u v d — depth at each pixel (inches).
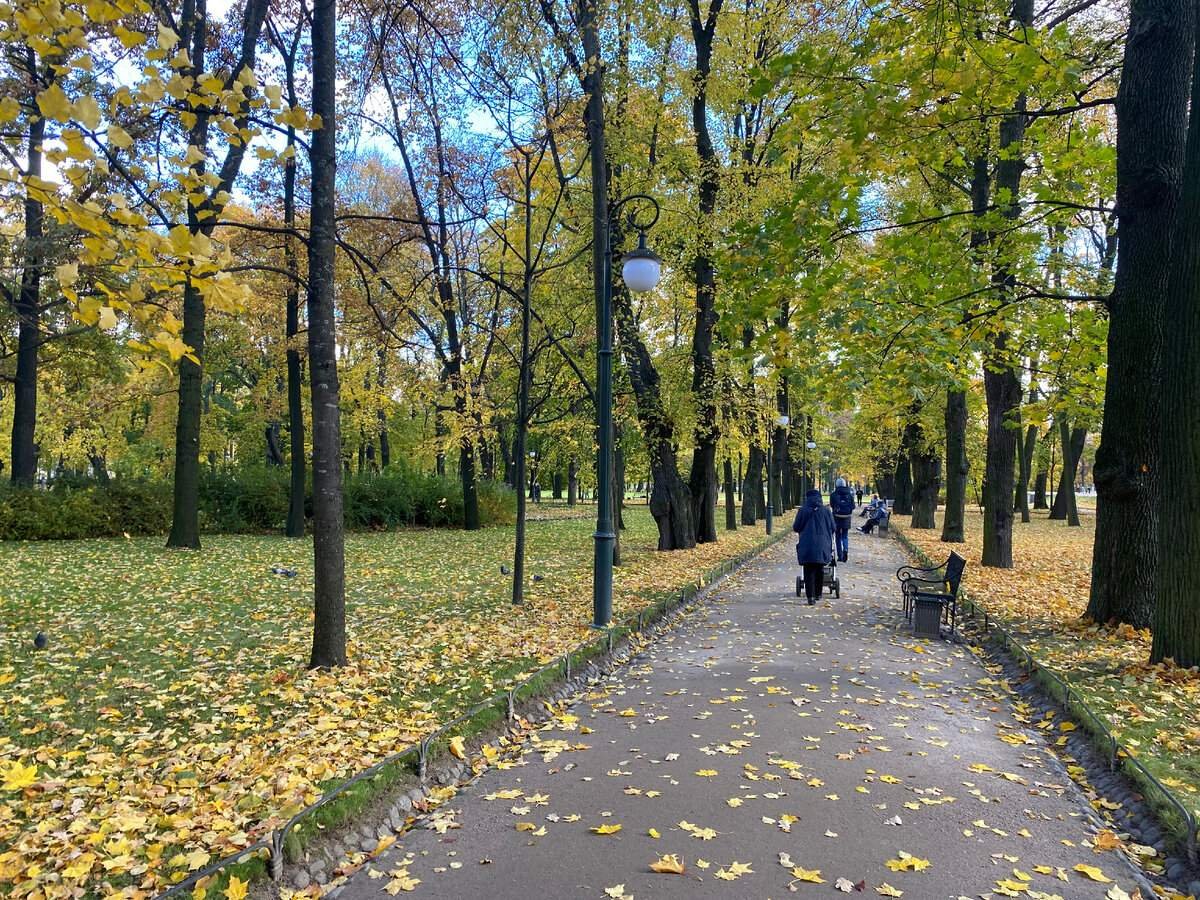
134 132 302.7
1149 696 238.1
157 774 176.4
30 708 219.1
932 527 1160.8
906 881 139.1
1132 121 326.0
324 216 270.1
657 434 753.0
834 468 2640.3
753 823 162.9
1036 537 1036.5
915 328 357.4
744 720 235.0
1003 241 390.3
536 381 867.4
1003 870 143.6
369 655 294.5
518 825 162.2
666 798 176.2
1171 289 275.9
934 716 240.5
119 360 931.3
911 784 184.5
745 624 402.9
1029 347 464.1
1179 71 318.3
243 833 141.4
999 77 307.1
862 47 299.3
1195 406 265.3
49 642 304.7
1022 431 1389.0
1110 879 140.6
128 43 136.3
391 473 1159.6
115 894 123.7
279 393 1212.5
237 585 481.4
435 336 713.0
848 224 338.6
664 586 502.9
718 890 135.5
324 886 138.2
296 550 717.3
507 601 435.2
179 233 134.0
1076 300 367.6
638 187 632.4
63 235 467.2
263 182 707.4
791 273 348.5
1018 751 210.1
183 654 291.6
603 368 373.1
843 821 163.9
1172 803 158.1
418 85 382.3
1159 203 325.1
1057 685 247.3
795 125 322.0
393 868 144.9
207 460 1454.2
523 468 430.9
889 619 417.1
